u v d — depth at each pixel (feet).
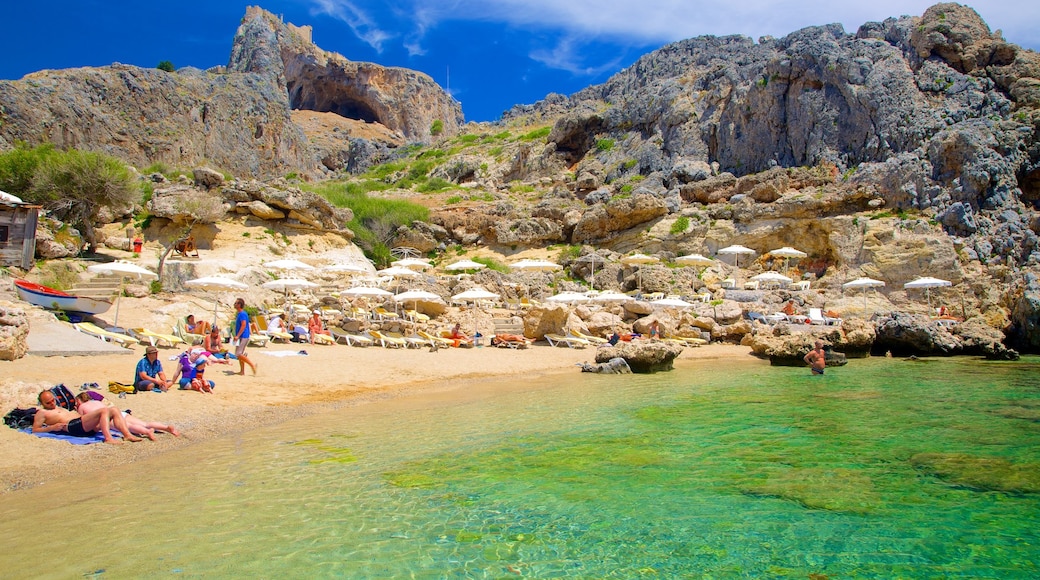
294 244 128.16
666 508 25.95
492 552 21.57
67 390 35.32
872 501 26.94
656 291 123.54
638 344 71.31
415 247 165.58
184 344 64.39
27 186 109.81
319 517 24.29
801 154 159.74
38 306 62.69
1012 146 127.24
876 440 37.45
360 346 78.59
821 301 115.14
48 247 91.56
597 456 33.60
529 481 29.19
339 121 462.60
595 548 22.08
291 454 33.17
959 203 120.98
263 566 19.89
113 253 105.40
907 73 147.84
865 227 126.52
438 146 342.44
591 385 60.29
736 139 175.52
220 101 262.67
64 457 30.63
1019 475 30.40
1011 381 62.08
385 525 23.68
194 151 239.91
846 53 157.28
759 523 24.44
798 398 52.13
